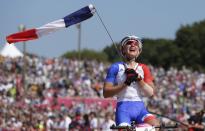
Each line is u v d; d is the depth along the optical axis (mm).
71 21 23688
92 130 51875
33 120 56406
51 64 95438
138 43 21797
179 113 65938
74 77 86688
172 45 193375
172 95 77875
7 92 71625
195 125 34125
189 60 190375
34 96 71812
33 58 97438
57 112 60688
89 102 69125
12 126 56156
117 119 21609
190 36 192625
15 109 60375
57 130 54625
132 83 21641
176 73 99500
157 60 193750
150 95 21469
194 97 79438
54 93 74000
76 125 51969
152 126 20500
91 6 23469
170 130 36656
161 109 65062
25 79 82188
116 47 22469
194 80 93938
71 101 69625
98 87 77938
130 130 20062
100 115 57625
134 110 21531
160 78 93438
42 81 83875
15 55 88875
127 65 21781
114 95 21609
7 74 85188
